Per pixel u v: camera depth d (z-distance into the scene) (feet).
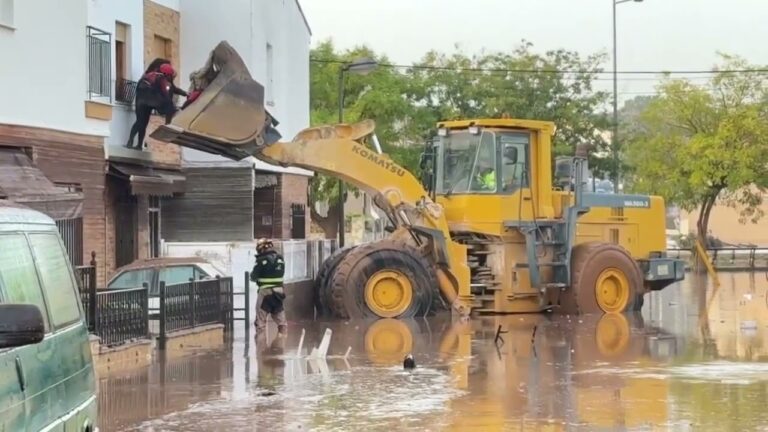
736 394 44.42
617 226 93.20
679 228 267.39
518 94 163.94
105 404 42.80
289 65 108.47
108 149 75.66
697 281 136.77
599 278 86.84
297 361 56.54
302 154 80.69
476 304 86.43
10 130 56.85
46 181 57.82
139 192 77.87
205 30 93.45
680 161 167.32
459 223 85.71
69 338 22.88
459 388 46.68
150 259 72.54
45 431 20.11
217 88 71.92
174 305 64.34
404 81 161.79
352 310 82.28
